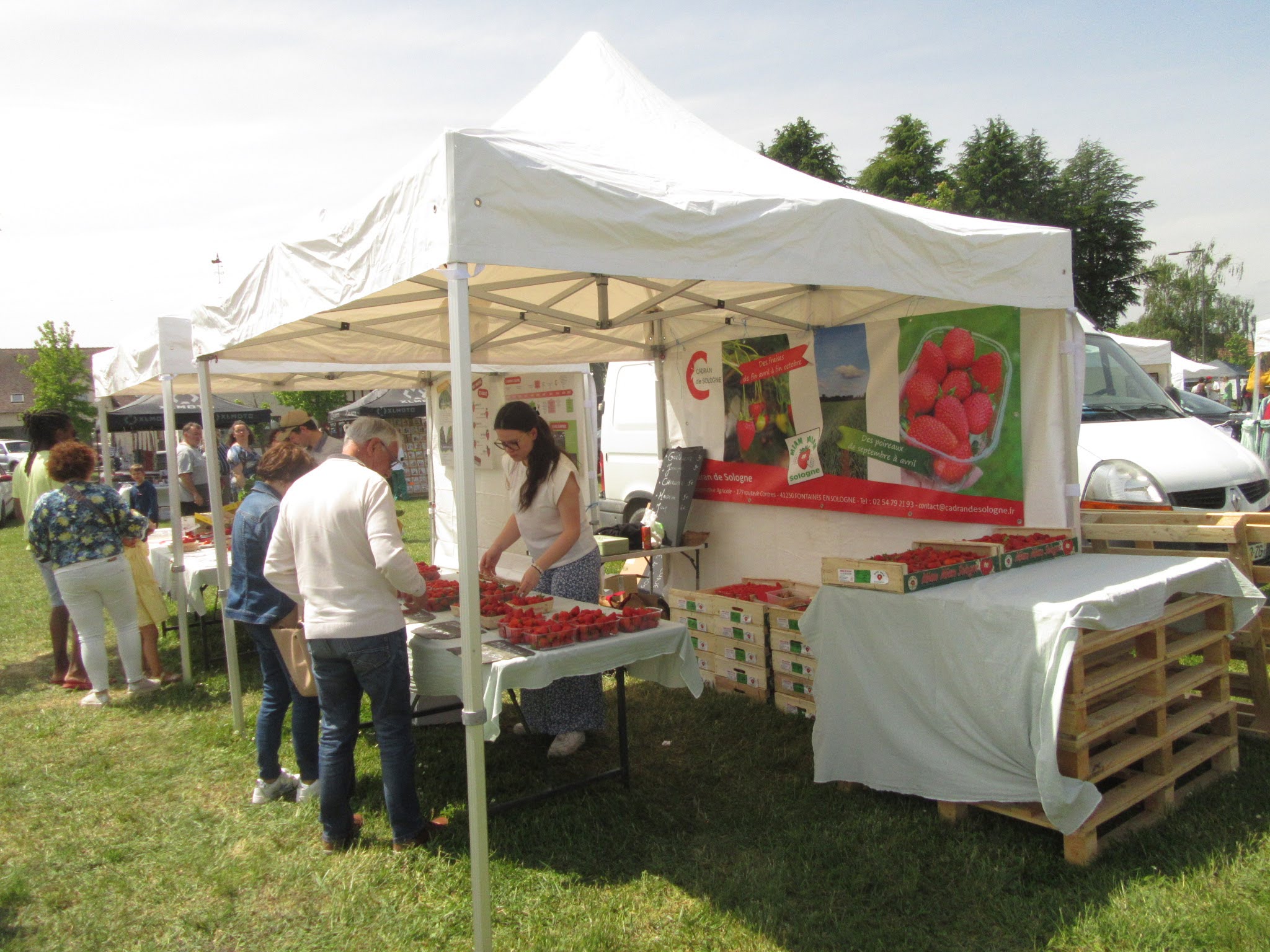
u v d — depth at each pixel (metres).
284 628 3.44
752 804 3.56
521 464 4.28
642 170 3.01
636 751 4.22
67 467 5.24
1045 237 3.83
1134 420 6.06
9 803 3.90
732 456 5.97
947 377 4.57
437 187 2.34
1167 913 2.61
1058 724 2.84
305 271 3.28
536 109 4.26
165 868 3.28
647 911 2.84
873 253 3.16
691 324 6.13
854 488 5.12
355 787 3.63
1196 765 3.42
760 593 5.23
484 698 2.92
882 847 3.11
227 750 4.45
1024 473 4.25
